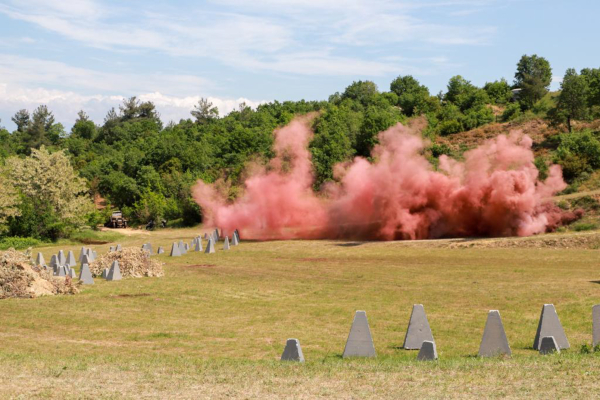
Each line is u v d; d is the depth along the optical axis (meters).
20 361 14.51
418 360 14.34
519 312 21.20
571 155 60.78
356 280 30.33
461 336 17.95
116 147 140.75
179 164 92.25
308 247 46.00
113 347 17.38
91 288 28.80
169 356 15.85
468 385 11.63
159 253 45.16
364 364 13.85
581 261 32.91
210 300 25.56
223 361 14.64
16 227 59.25
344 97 128.38
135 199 90.12
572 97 75.38
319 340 18.00
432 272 31.95
